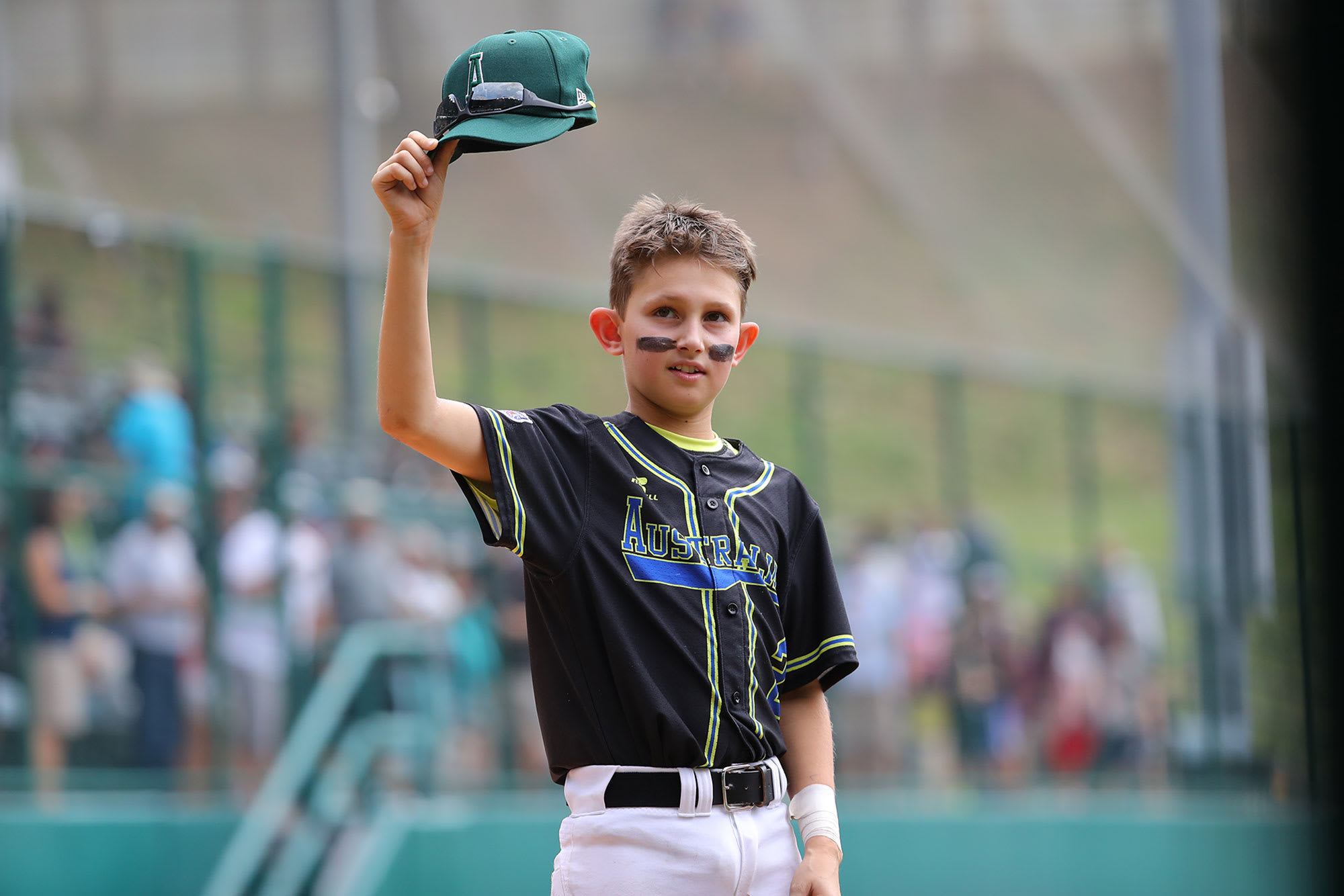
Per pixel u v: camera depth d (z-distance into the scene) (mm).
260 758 27250
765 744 9664
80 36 51719
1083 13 69562
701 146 62375
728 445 10469
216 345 31000
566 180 57750
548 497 9414
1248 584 43875
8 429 26828
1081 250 66000
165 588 26719
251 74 53688
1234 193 55219
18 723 25281
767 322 49000
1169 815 38062
